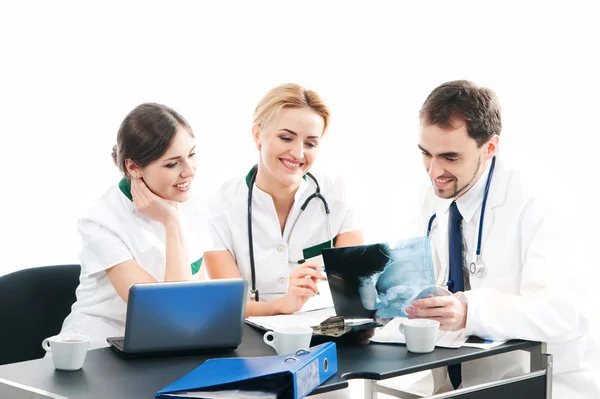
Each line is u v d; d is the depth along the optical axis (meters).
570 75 3.65
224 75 3.54
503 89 3.70
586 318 1.96
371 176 3.78
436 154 2.04
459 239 2.19
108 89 3.39
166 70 3.46
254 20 3.57
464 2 3.72
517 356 2.13
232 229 2.37
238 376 1.45
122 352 1.70
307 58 3.67
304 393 1.45
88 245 2.08
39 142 3.32
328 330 1.86
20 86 3.28
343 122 3.74
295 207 2.38
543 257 2.00
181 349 1.72
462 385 2.09
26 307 2.15
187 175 2.07
